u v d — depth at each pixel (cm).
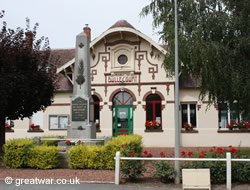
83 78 1262
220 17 963
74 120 1239
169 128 1755
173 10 1071
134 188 743
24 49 1249
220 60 924
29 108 1266
